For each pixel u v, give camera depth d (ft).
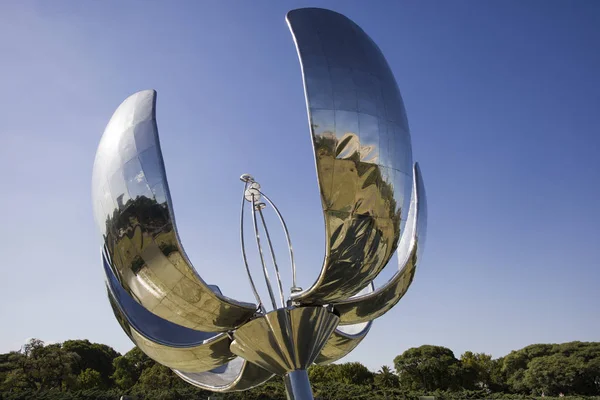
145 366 201.05
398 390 159.22
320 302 39.58
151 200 35.78
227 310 38.40
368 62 38.70
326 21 38.68
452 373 222.48
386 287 45.06
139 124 37.91
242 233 46.98
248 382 48.83
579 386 221.87
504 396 157.07
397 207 37.32
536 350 258.37
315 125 34.04
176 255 35.58
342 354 53.72
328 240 34.40
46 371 155.43
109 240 38.81
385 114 37.58
